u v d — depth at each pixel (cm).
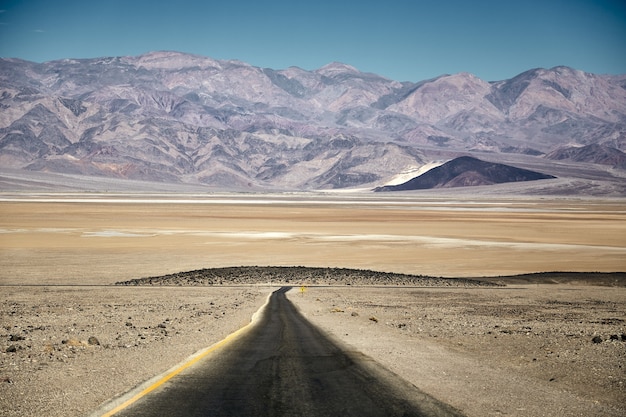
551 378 1464
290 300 3916
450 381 1395
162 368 1512
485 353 1836
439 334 2292
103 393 1256
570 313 3478
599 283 5697
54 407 1148
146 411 1127
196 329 2348
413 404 1193
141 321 2733
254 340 1998
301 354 1722
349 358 1664
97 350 1802
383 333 2264
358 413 1130
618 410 1177
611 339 2189
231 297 4219
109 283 5338
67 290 4675
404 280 5631
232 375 1434
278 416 1105
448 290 4953
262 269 6325
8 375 1426
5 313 3186
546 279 5878
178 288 4919
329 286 5219
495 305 3919
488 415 1129
